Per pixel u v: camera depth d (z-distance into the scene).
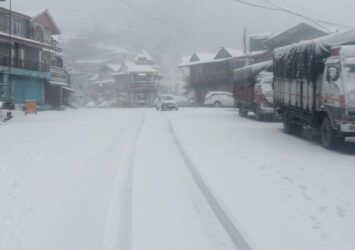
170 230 6.73
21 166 10.76
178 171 11.12
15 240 6.10
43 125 23.42
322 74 15.73
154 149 14.94
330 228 6.77
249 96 29.77
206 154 13.86
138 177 10.31
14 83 44.88
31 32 49.53
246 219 7.24
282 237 6.42
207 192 8.97
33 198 8.05
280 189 9.13
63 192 8.59
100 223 6.98
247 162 12.27
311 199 8.35
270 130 21.33
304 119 17.55
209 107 53.66
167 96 46.16
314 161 12.40
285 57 19.73
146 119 29.69
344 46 14.59
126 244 6.15
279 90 21.02
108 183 9.55
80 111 44.62
